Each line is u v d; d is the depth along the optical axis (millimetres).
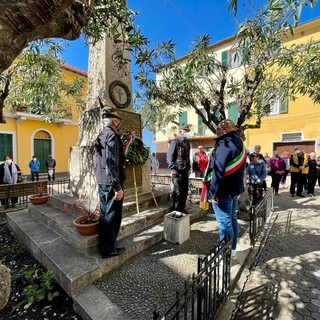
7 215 4078
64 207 3721
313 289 2160
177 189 3723
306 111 12109
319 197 6770
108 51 3926
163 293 1980
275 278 2354
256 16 2799
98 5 1882
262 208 3686
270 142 13414
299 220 4387
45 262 2484
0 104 3682
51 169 10961
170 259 2594
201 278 1434
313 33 11109
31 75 4422
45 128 13594
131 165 3572
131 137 3574
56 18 1188
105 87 3846
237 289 2102
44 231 3158
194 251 2803
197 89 4191
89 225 2559
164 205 4074
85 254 2441
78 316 1870
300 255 2865
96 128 3717
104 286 2080
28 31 1062
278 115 13094
